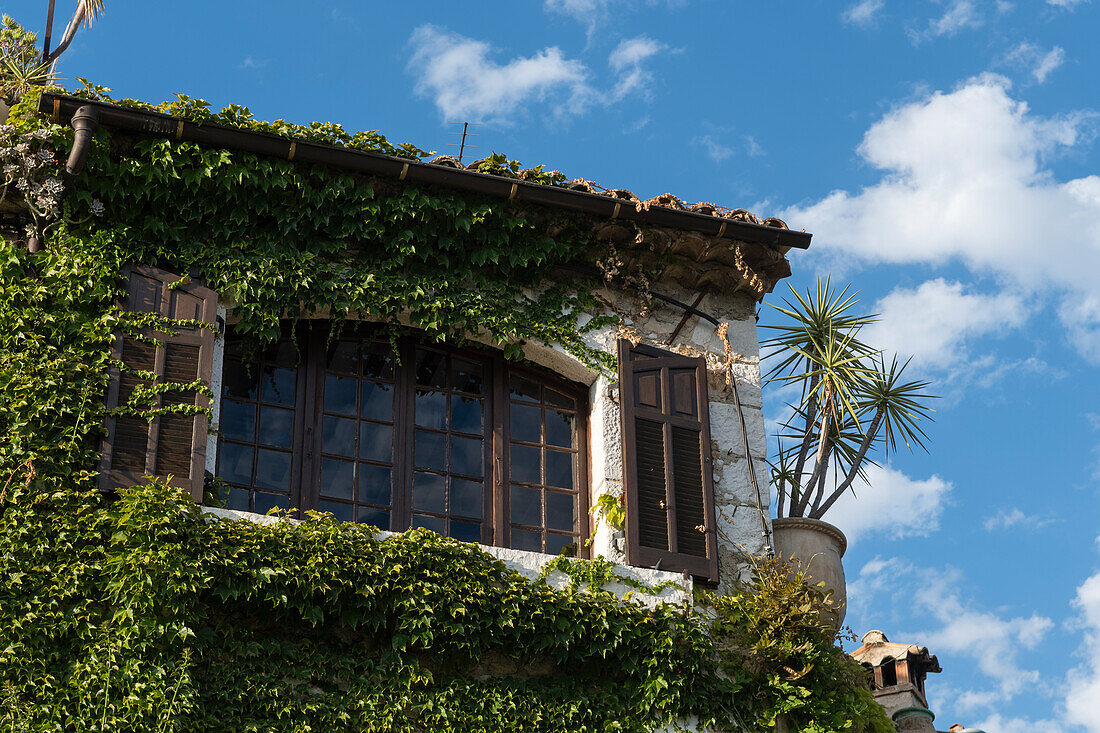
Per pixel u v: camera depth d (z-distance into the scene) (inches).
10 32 486.9
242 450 405.1
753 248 457.7
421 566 374.3
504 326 431.5
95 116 397.7
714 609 409.1
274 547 362.6
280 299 410.6
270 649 352.8
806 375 472.4
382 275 424.8
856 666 413.7
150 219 404.2
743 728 391.5
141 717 330.6
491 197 436.5
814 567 428.8
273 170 415.5
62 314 382.6
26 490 354.0
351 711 353.4
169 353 388.2
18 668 330.6
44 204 391.2
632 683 386.6
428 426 426.9
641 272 454.0
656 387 437.4
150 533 351.9
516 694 372.5
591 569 398.3
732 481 437.7
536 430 437.1
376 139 425.7
